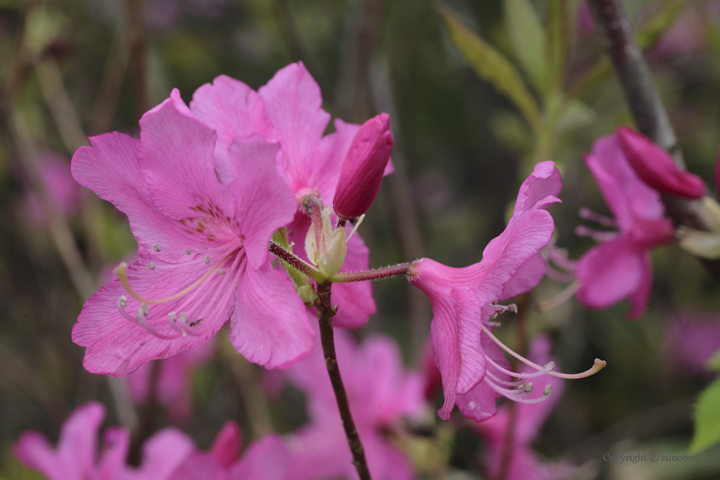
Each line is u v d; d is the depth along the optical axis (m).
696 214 0.34
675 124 0.71
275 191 0.27
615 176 0.35
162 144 0.28
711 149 0.70
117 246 0.57
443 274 0.28
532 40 0.37
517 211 0.27
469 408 0.29
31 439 0.36
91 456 0.36
